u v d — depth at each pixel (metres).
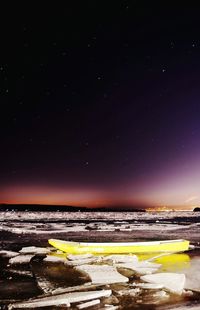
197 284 7.56
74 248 12.27
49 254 12.39
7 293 7.06
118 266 9.65
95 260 10.56
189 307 5.86
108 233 22.22
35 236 20.03
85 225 34.62
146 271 8.93
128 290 6.98
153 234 21.39
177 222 45.19
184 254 12.17
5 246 15.17
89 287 7.32
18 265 10.18
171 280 7.55
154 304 6.06
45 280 8.19
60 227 29.66
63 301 6.16
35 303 6.08
